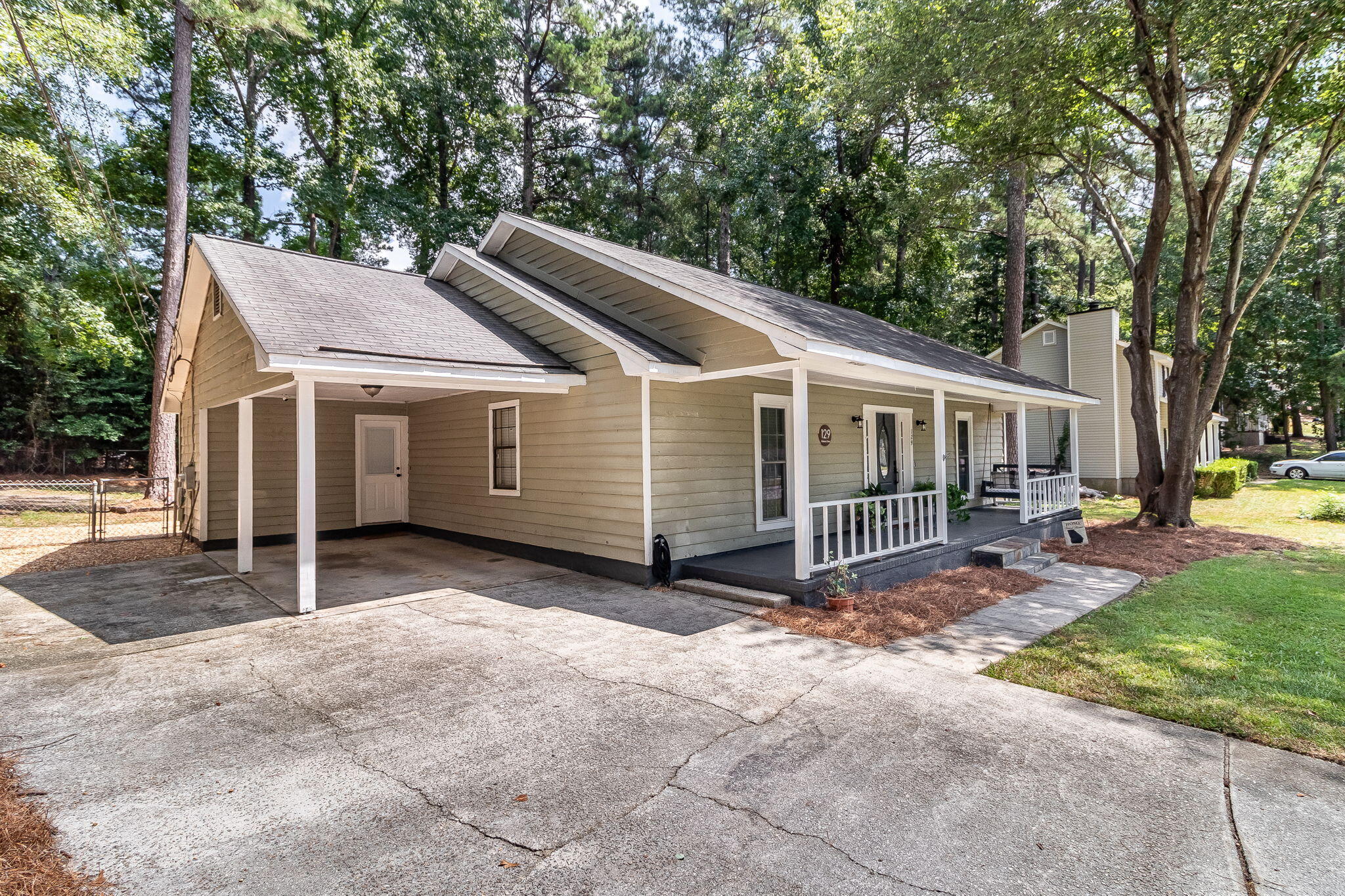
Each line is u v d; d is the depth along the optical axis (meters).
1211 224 12.05
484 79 23.19
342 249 23.98
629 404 7.62
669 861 2.56
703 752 3.49
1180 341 12.52
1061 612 6.44
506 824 2.84
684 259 27.36
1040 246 27.03
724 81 22.91
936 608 6.42
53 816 2.90
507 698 4.29
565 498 8.61
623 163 27.66
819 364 6.46
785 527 9.38
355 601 6.95
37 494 16.02
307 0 14.38
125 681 4.62
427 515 11.87
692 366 7.21
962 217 17.16
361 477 11.91
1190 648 5.22
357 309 7.93
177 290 14.39
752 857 2.58
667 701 4.21
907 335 12.15
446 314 9.02
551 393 8.43
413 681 4.62
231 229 19.83
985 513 12.91
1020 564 8.81
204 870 2.53
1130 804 2.96
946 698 4.24
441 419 11.41
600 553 8.08
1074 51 10.45
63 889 2.39
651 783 3.18
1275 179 18.98
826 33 19.95
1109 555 9.66
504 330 9.13
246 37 17.91
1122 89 12.47
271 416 10.88
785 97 21.11
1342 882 2.40
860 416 11.20
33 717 4.01
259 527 10.73
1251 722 3.80
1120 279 30.19
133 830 2.80
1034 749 3.52
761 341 6.68
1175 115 11.71
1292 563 9.08
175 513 12.01
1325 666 4.79
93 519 11.07
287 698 4.31
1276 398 29.06
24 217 15.86
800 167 21.25
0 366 20.61
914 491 12.03
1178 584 7.74
